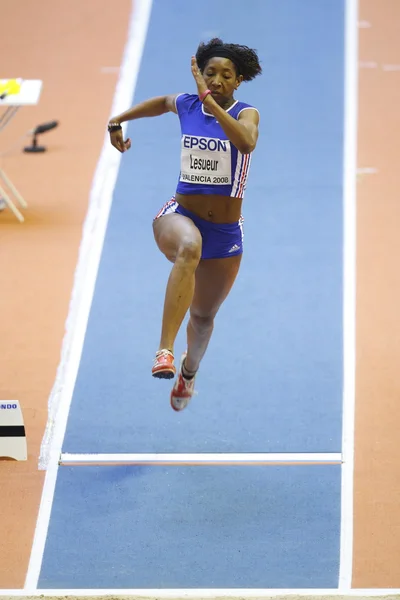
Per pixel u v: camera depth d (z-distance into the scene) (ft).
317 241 112.98
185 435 84.33
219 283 74.59
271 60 153.99
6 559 71.56
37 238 114.42
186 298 66.39
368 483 78.28
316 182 124.57
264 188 123.54
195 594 67.67
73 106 143.74
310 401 88.12
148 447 83.05
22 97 114.52
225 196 70.54
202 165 69.82
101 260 110.22
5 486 78.59
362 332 97.30
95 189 124.36
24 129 138.72
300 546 72.38
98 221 117.70
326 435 83.82
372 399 88.02
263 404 87.97
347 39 159.63
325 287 104.63
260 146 133.08
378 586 68.28
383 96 144.56
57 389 89.92
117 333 98.02
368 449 82.02
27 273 107.86
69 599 66.54
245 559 71.26
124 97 144.77
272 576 69.51
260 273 107.45
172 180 125.29
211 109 64.85
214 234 71.87
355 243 112.27
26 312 101.09
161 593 67.87
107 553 72.02
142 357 94.58
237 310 101.40
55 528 74.43
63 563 71.15
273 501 76.95
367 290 103.86
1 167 130.11
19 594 67.87
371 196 121.39
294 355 94.32
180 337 97.71
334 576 69.41
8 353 94.63
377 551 71.67
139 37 161.38
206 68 69.26
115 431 84.89
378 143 133.08
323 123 138.10
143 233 115.14
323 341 96.22
